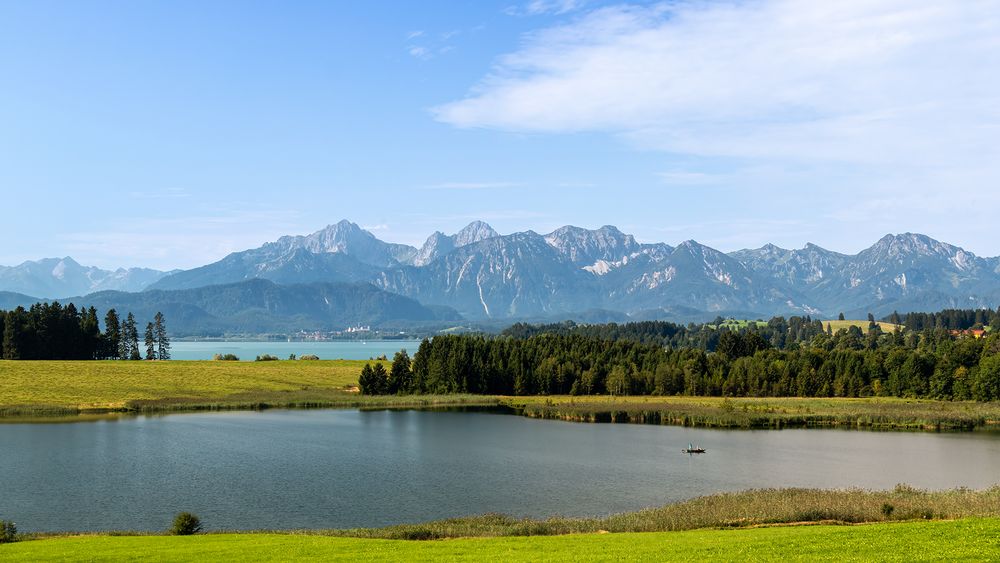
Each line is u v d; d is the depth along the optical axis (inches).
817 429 5561.0
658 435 5152.6
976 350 7406.5
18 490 3029.0
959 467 3841.0
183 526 2090.3
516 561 1503.4
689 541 1729.8
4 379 6889.8
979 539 1576.0
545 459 4025.6
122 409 5895.7
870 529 1780.3
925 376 7460.6
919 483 3400.6
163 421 5344.5
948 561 1396.4
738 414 5930.1
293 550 1676.9
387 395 7588.6
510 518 2518.5
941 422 5698.8
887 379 7706.7
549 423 5846.5
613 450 4397.1
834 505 2324.1
